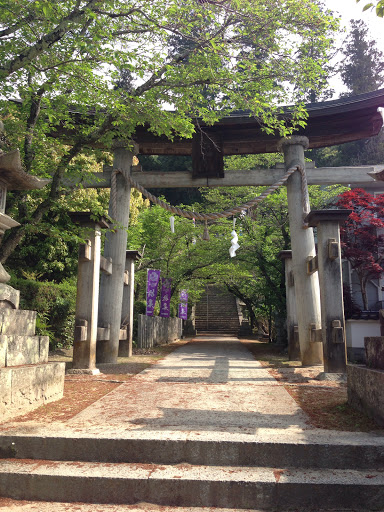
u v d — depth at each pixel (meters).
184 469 3.34
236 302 32.25
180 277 17.83
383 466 3.39
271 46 8.84
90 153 8.08
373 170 9.98
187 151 11.22
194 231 16.58
